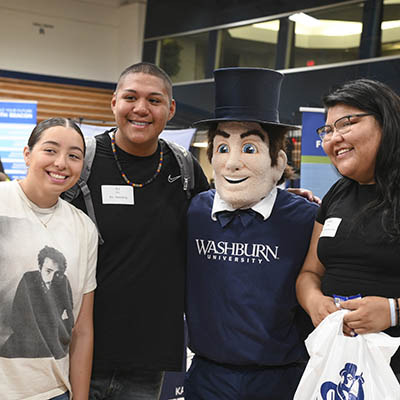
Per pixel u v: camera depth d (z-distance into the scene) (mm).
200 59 9812
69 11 10539
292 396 2135
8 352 1707
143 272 2172
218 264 2164
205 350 2174
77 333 1969
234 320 2104
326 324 1670
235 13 9336
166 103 2236
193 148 6957
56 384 1798
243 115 2137
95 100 10898
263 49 9031
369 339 1617
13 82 10273
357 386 1602
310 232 2139
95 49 10820
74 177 1858
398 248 1616
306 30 8492
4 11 10109
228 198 2135
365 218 1690
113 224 2166
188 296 2240
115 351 2150
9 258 1725
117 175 2236
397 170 1660
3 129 6293
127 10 10719
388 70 7648
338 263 1749
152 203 2234
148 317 2178
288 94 8641
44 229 1809
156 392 2291
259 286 2111
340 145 1755
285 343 2111
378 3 7734
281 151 2230
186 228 2285
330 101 1793
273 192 2234
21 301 1721
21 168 6324
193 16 9859
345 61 8117
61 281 1801
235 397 2092
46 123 1857
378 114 1711
